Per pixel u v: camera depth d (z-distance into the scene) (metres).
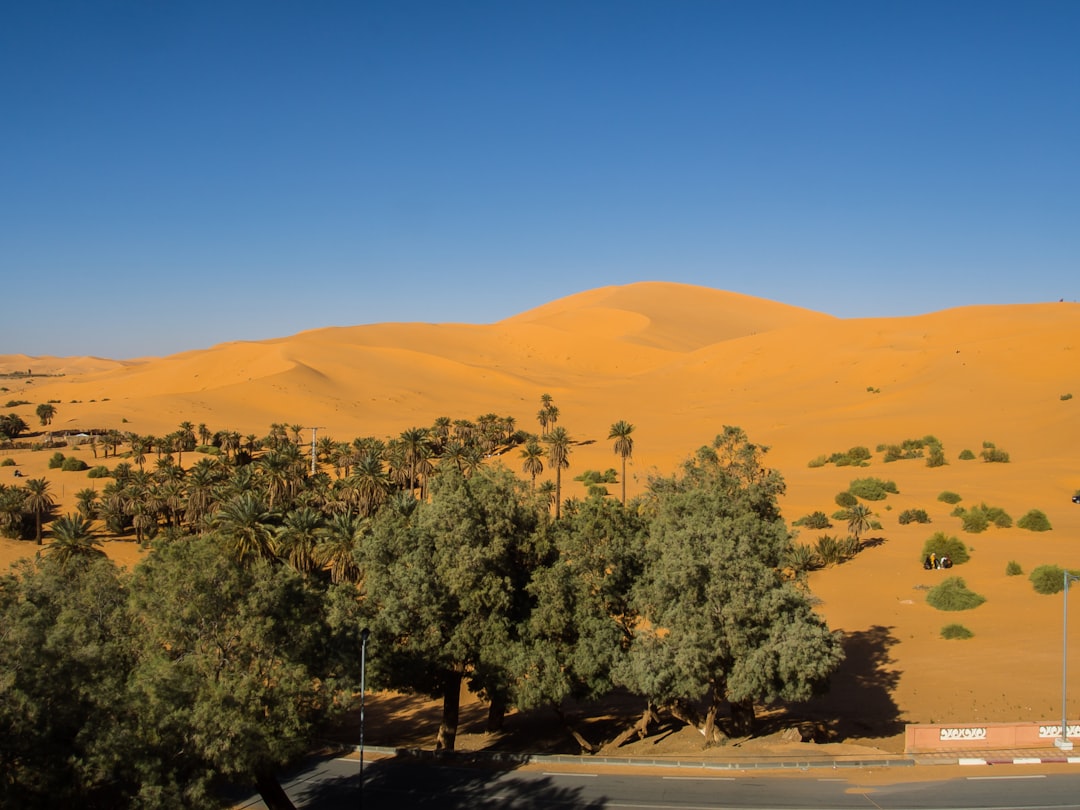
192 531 70.19
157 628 21.42
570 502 63.84
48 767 17.80
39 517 73.62
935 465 93.94
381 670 30.33
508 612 32.25
